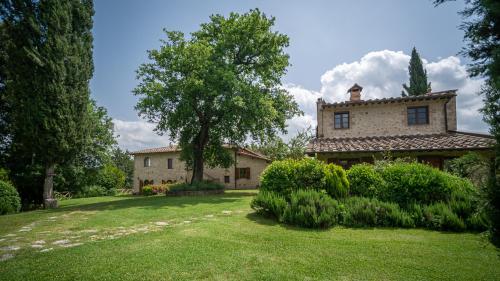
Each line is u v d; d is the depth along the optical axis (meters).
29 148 15.75
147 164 40.56
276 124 23.58
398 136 18.03
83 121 16.95
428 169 8.80
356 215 7.87
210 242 6.11
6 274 4.32
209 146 24.94
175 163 38.12
